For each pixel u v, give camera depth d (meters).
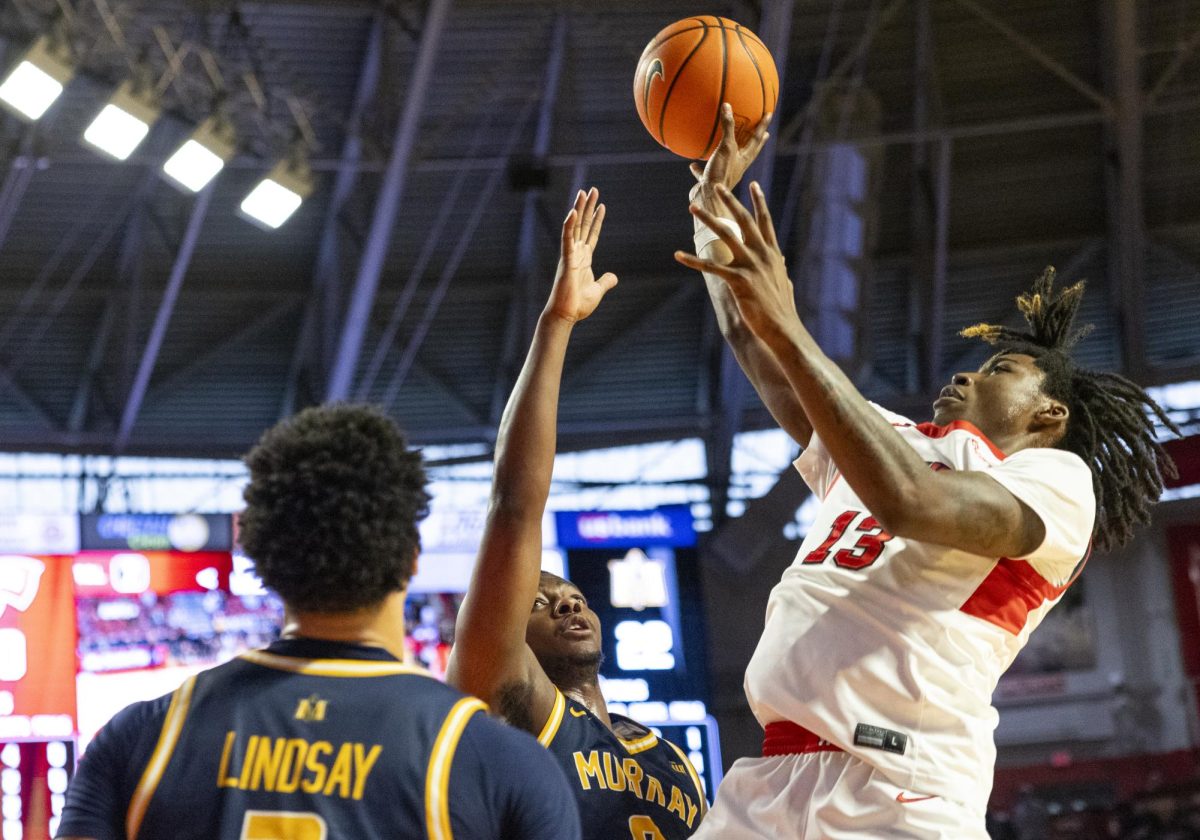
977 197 15.62
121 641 12.00
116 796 1.90
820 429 2.18
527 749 1.94
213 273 15.35
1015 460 2.49
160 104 10.48
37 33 10.03
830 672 2.42
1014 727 16.70
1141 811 14.70
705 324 16.38
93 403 16.36
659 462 17.20
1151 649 16.59
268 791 1.86
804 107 14.29
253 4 12.48
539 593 3.38
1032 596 2.49
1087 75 14.48
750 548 14.15
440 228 15.12
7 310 15.30
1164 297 16.38
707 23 3.17
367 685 1.94
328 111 13.34
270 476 1.98
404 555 2.00
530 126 14.36
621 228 15.43
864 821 2.34
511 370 16.55
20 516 12.02
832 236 14.17
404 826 1.85
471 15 13.10
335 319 15.09
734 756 13.79
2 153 13.17
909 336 16.53
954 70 14.38
